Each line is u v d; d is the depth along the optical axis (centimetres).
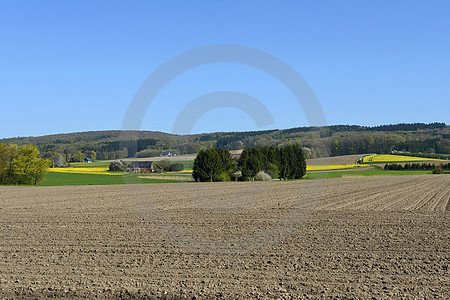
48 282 884
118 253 1169
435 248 1235
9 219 1900
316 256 1130
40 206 2483
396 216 2000
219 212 2142
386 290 830
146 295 806
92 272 966
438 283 877
